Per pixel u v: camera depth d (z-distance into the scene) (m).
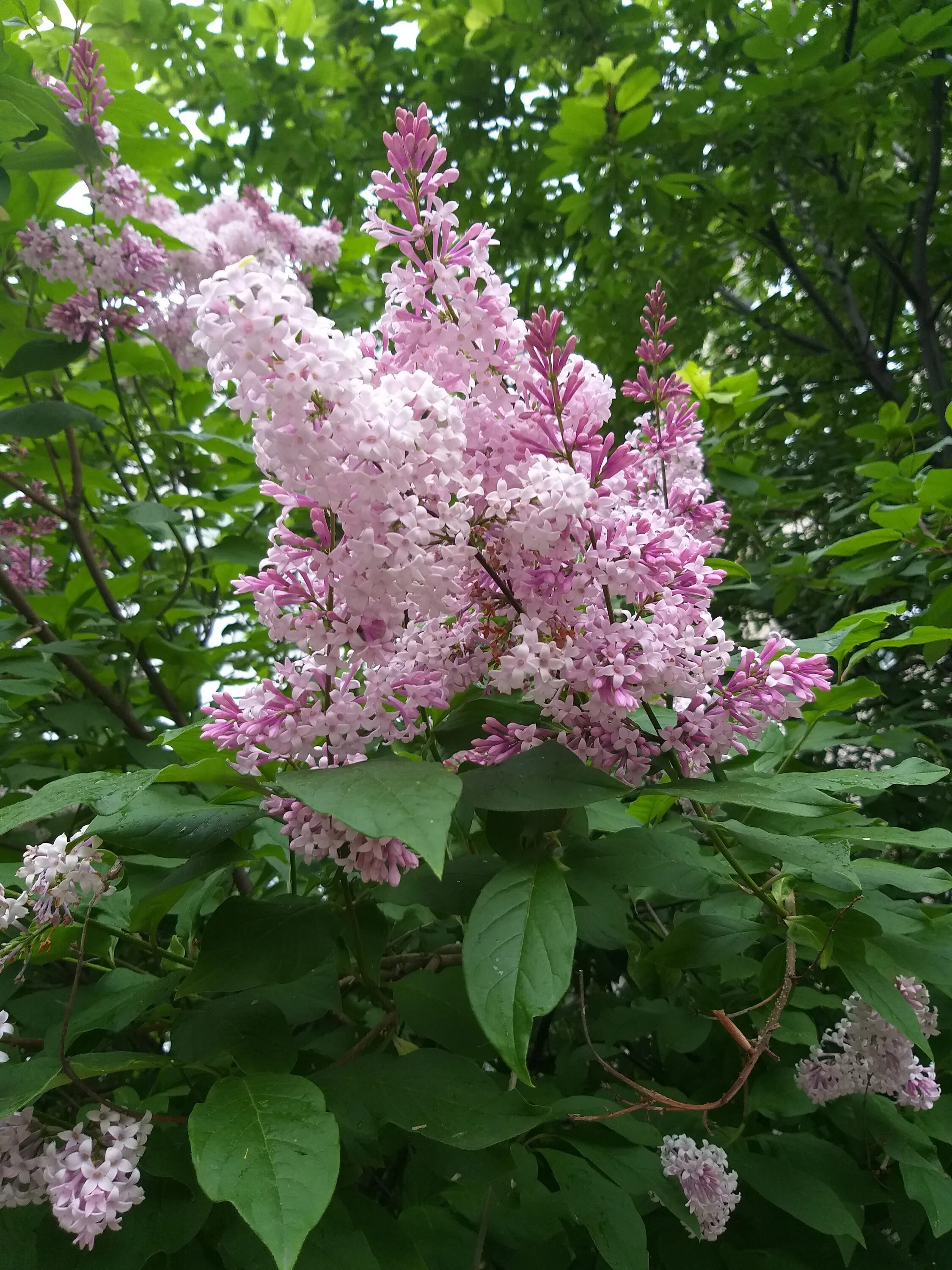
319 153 1.94
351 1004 0.75
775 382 2.34
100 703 1.03
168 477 1.56
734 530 1.64
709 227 2.10
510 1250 0.71
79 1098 0.61
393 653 0.58
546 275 2.21
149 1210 0.49
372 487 0.49
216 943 0.54
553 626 0.56
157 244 1.13
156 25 1.75
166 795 0.57
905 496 1.05
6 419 0.89
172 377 1.33
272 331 0.46
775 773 0.77
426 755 0.63
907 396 1.98
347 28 1.99
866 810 1.18
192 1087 0.59
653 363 0.82
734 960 0.71
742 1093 0.75
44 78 1.06
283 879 0.88
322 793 0.42
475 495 0.53
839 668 0.85
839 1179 0.69
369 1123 0.51
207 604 1.44
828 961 0.60
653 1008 0.80
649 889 0.79
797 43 1.62
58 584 1.42
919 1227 0.71
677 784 0.55
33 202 1.04
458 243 0.55
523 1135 0.64
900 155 2.19
